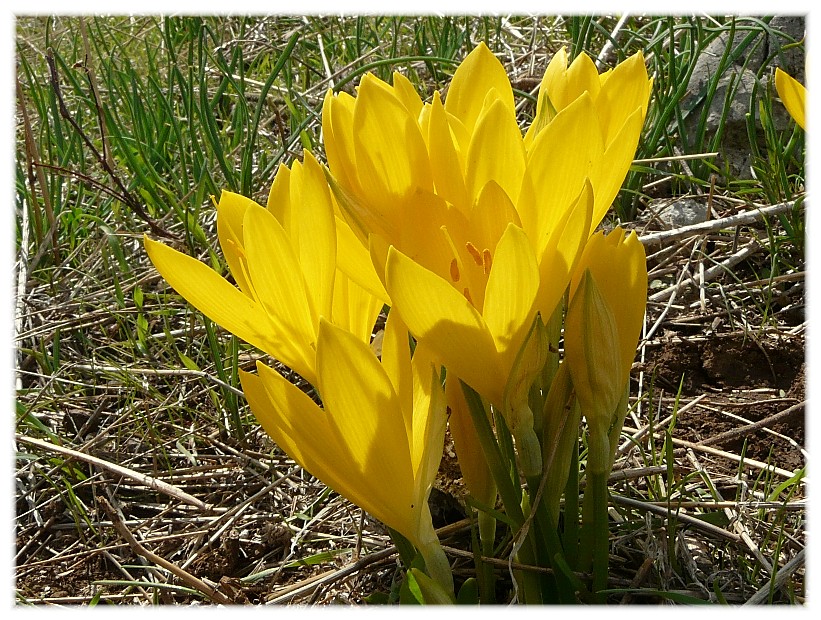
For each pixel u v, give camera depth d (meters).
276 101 0.62
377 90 0.19
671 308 0.41
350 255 0.21
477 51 0.22
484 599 0.24
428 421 0.20
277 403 0.20
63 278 0.47
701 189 0.48
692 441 0.34
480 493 0.24
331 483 0.21
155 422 0.38
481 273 0.19
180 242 0.45
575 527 0.23
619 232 0.22
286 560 0.31
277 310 0.21
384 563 0.29
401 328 0.21
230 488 0.35
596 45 0.59
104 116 0.52
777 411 0.35
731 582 0.27
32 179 0.47
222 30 0.64
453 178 0.19
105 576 0.32
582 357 0.21
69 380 0.40
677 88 0.48
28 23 0.77
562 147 0.19
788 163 0.46
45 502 0.34
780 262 0.41
